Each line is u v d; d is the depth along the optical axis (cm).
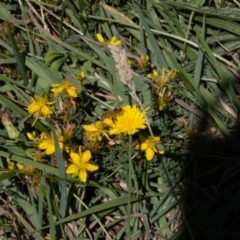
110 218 54
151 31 59
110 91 59
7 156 52
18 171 49
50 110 52
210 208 54
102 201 55
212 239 52
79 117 54
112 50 41
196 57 60
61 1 63
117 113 52
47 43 61
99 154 53
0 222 53
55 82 58
